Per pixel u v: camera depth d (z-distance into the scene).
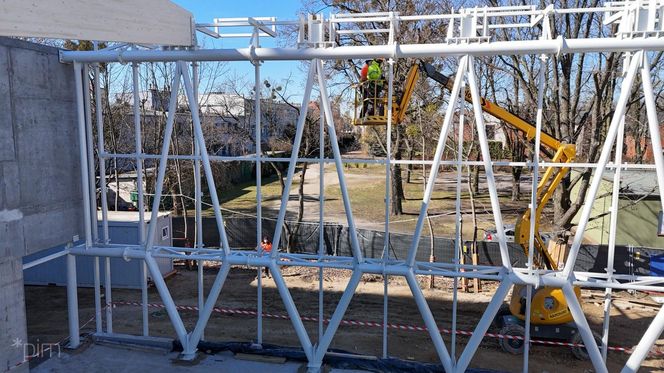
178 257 7.84
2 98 6.61
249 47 7.20
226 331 11.43
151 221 7.85
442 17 6.88
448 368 7.11
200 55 7.31
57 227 7.72
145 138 20.47
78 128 7.94
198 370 7.52
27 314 12.51
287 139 23.62
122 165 21.94
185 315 12.45
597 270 14.27
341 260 7.77
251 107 23.30
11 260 6.74
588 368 9.85
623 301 13.30
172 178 21.69
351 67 21.22
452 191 33.53
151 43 7.14
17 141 6.95
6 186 6.64
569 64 15.91
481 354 10.42
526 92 18.09
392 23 6.96
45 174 7.45
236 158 7.60
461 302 13.36
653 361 10.12
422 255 16.23
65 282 14.64
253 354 8.02
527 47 6.45
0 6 5.39
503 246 6.84
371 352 10.42
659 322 6.48
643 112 22.59
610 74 14.54
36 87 7.25
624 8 6.27
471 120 17.14
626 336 11.30
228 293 14.14
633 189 16.69
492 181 6.75
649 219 16.86
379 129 25.95
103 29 6.50
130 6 6.72
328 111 7.20
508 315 11.11
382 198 30.91
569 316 10.12
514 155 26.31
